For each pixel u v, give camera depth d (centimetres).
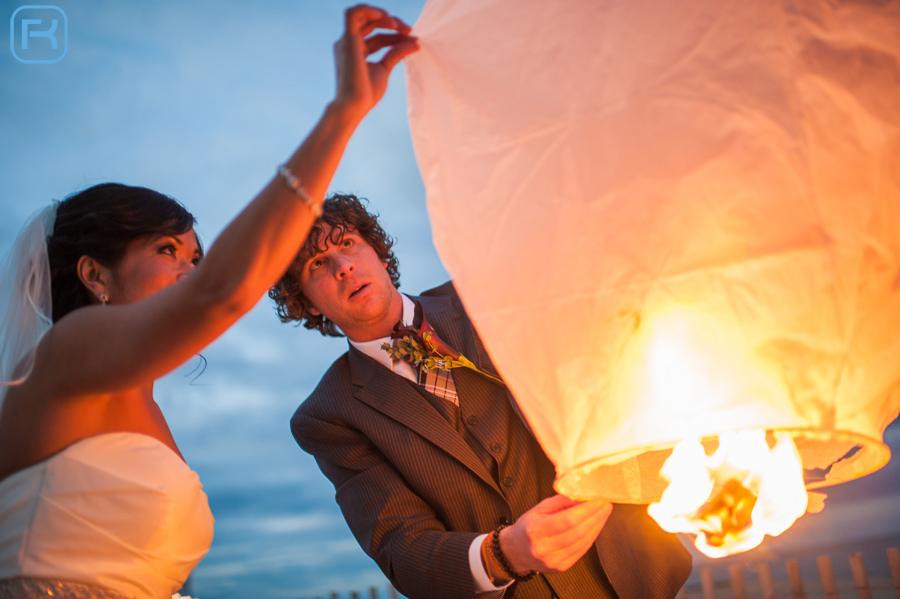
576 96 85
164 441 142
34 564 114
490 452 182
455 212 93
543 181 85
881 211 80
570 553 134
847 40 81
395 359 196
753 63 79
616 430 80
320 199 88
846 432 76
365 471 192
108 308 105
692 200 78
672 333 77
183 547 130
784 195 76
